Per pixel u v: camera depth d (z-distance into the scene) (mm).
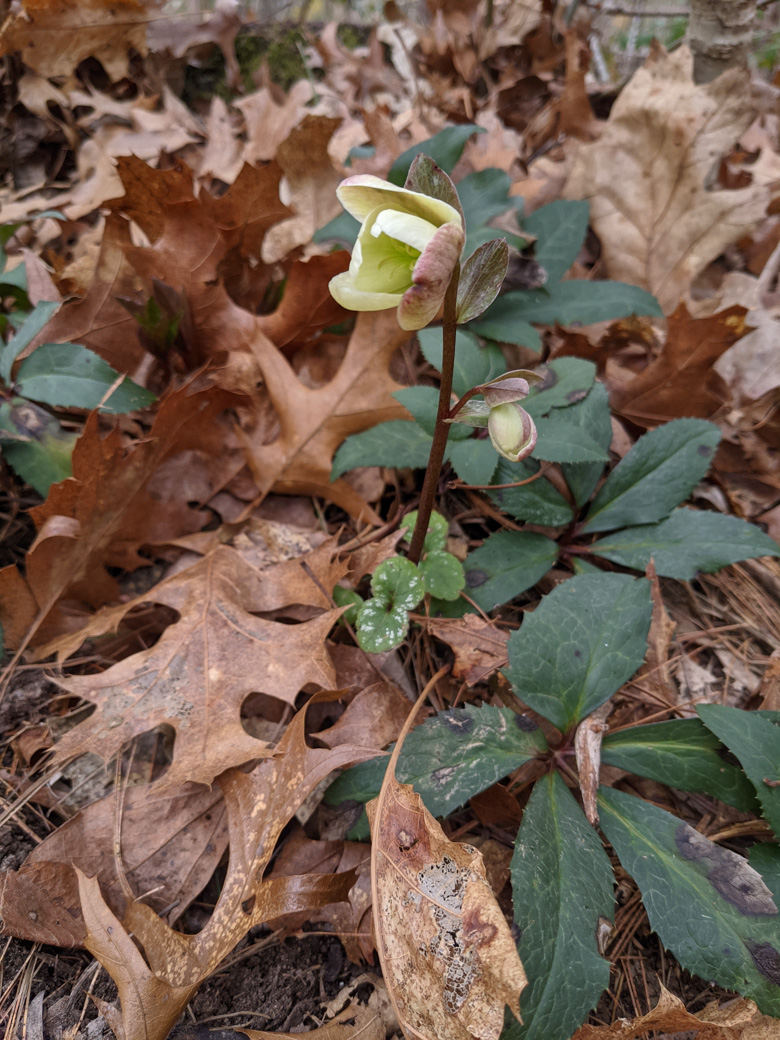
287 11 678
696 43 482
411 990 210
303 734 267
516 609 350
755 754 256
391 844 229
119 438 300
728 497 398
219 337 385
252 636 302
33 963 246
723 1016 240
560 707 277
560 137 567
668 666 330
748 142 578
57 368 323
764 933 231
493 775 259
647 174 475
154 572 356
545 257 407
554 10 627
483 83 655
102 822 272
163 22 562
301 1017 246
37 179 496
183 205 349
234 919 235
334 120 419
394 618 286
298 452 366
